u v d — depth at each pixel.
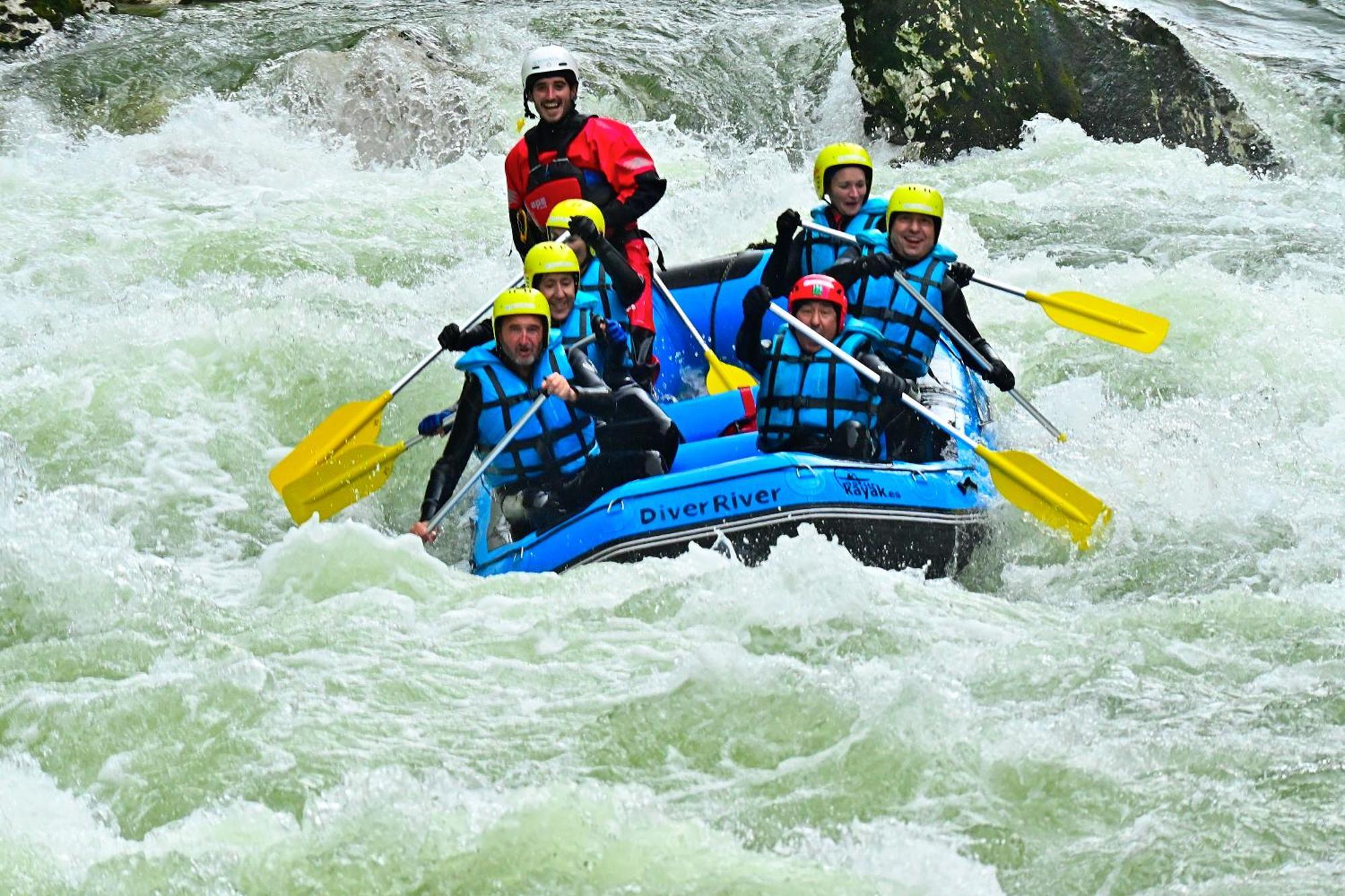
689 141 52.22
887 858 15.31
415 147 49.66
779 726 17.38
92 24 60.34
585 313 26.69
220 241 38.75
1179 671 18.58
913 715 17.33
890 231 27.06
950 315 27.02
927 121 50.22
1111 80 50.47
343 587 21.80
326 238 39.69
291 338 29.94
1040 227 41.59
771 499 22.69
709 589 20.48
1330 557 23.42
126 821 16.47
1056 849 15.41
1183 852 15.16
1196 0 71.94
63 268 36.78
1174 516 25.05
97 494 25.67
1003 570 24.12
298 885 14.98
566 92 29.88
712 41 57.06
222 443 27.72
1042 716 17.44
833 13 59.69
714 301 30.91
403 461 28.23
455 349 25.91
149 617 20.83
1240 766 16.45
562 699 18.25
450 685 18.72
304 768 16.98
